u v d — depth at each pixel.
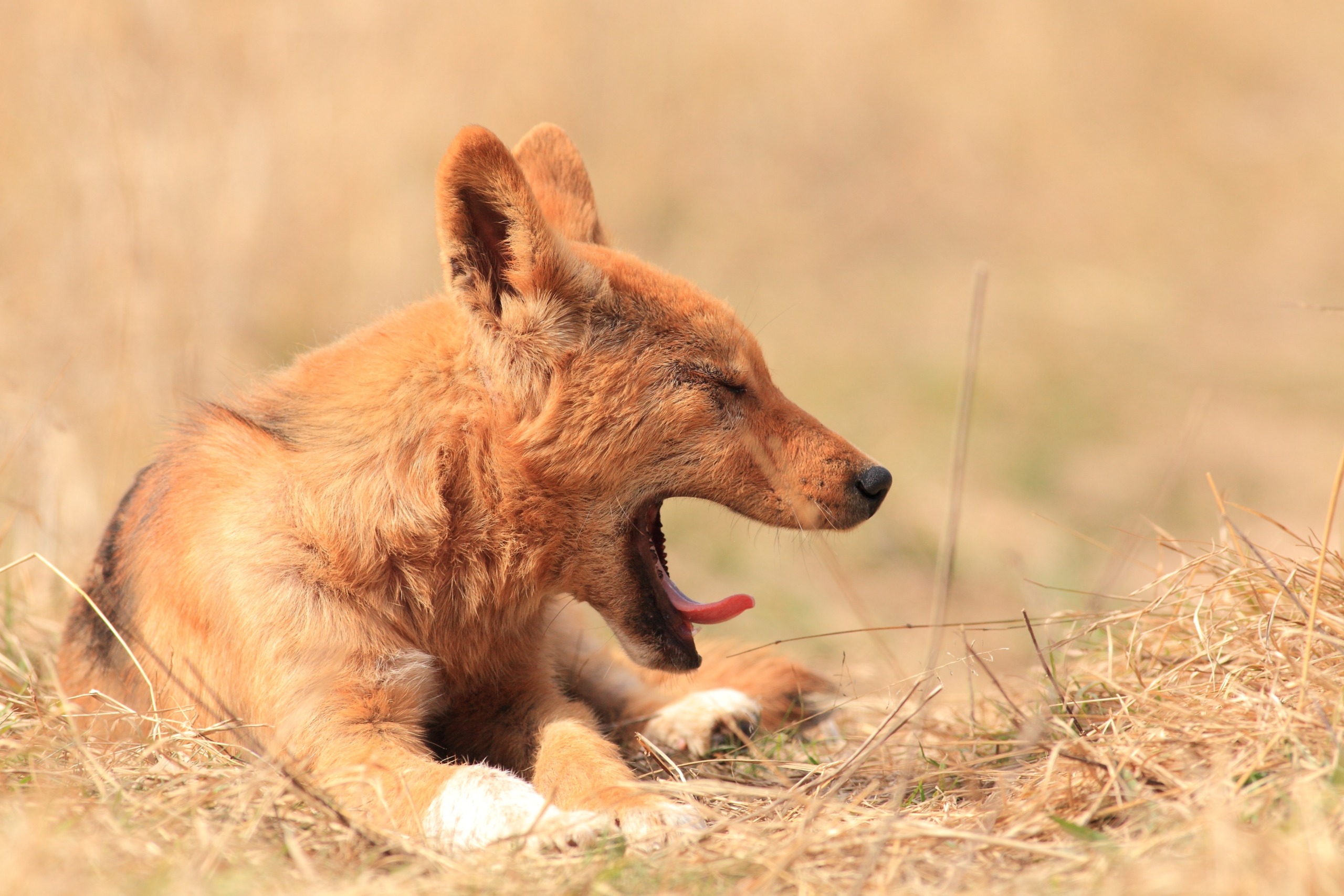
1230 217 45.00
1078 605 19.41
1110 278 41.03
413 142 30.52
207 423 12.94
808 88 46.59
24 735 11.03
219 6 26.55
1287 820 8.63
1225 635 12.09
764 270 39.78
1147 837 8.91
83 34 24.30
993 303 39.31
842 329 36.94
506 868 9.16
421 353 12.27
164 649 12.23
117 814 9.61
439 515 11.86
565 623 15.02
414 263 29.08
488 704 13.21
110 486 19.22
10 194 23.33
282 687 11.22
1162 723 10.58
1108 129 49.47
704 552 25.09
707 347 12.70
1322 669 10.79
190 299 23.45
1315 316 38.22
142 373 21.77
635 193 39.34
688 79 42.50
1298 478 28.02
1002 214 45.31
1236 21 55.25
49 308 22.28
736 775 12.61
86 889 8.23
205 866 8.69
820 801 10.42
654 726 14.36
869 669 17.47
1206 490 27.75
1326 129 50.44
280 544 11.64
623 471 12.41
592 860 9.33
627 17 40.06
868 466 13.01
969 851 9.16
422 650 12.18
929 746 11.82
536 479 12.12
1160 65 52.84
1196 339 37.16
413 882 9.00
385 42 30.61
